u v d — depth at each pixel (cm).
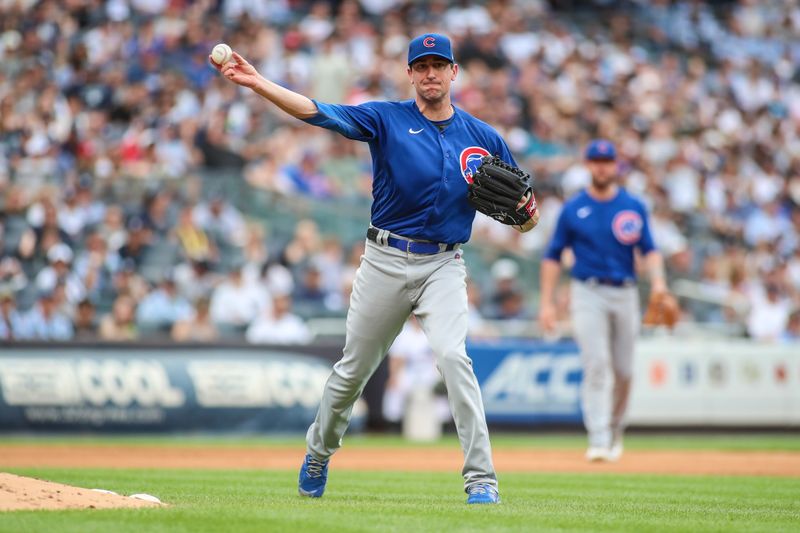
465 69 7088
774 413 4809
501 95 6931
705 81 7619
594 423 3098
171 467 2702
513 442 4194
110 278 5284
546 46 7412
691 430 4738
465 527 1358
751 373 4797
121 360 4181
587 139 6931
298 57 7050
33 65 6669
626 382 3164
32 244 5412
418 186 1658
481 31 7431
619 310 3086
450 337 1656
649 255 3127
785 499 2016
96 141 6319
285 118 6462
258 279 5275
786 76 7862
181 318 4975
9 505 1448
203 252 5481
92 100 6588
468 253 5659
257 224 5725
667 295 3123
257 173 6009
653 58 7762
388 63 6994
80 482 2127
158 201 5622
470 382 1652
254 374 4291
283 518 1393
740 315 5378
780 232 6744
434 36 1678
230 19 7138
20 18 6956
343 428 1756
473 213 1719
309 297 5281
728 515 1662
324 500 1750
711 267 5962
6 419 4019
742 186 6862
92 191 5762
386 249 1673
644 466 2961
